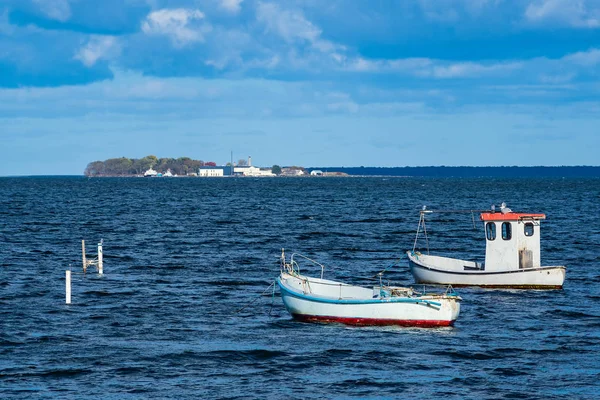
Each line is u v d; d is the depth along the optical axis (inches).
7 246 5187.0
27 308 3046.3
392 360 2343.8
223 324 2795.3
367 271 4153.5
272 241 5610.2
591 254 4781.0
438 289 3420.3
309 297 2768.2
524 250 3442.4
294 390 2092.8
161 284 3627.0
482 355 2393.0
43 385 2124.8
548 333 2659.9
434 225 7219.5
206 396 2044.8
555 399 2025.1
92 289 3469.5
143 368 2269.9
